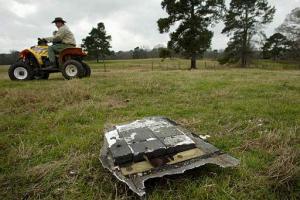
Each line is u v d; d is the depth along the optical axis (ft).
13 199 5.99
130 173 6.04
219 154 6.86
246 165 7.23
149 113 13.03
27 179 6.70
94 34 184.75
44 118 12.14
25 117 12.37
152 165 6.34
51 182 6.61
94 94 16.96
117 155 6.44
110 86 20.75
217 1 76.59
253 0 95.76
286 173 6.44
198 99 15.99
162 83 22.31
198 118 12.01
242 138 9.48
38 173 6.94
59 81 24.71
